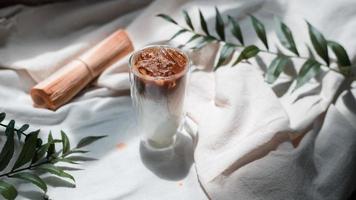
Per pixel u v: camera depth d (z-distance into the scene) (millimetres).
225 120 666
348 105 715
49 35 841
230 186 614
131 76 648
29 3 869
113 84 749
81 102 740
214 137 651
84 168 647
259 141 629
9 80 759
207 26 812
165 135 682
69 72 735
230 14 829
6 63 775
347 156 669
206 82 750
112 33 844
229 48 741
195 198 616
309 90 722
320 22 792
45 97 712
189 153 677
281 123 646
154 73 631
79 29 861
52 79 726
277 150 642
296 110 692
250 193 614
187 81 663
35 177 596
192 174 647
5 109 702
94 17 863
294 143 661
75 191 617
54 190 615
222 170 616
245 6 835
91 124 714
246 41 809
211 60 783
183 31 773
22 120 705
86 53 768
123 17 854
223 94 699
